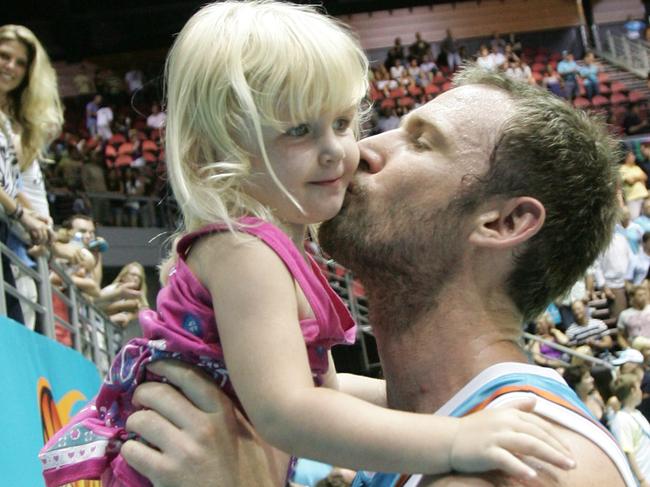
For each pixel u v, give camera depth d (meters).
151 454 1.23
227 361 1.11
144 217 10.86
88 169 11.49
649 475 5.10
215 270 1.14
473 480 1.04
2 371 2.59
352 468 1.04
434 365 1.30
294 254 1.16
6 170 3.15
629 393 5.33
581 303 7.21
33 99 3.37
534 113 1.32
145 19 15.61
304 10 1.26
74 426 1.39
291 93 1.14
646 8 16.09
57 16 15.34
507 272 1.30
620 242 7.98
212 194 1.15
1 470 2.29
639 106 13.70
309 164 1.17
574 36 16.09
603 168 1.36
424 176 1.30
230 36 1.18
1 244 2.92
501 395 1.16
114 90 13.97
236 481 1.22
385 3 16.59
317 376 1.28
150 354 1.28
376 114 13.60
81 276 4.78
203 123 1.18
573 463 0.97
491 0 16.39
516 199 1.28
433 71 14.78
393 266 1.30
